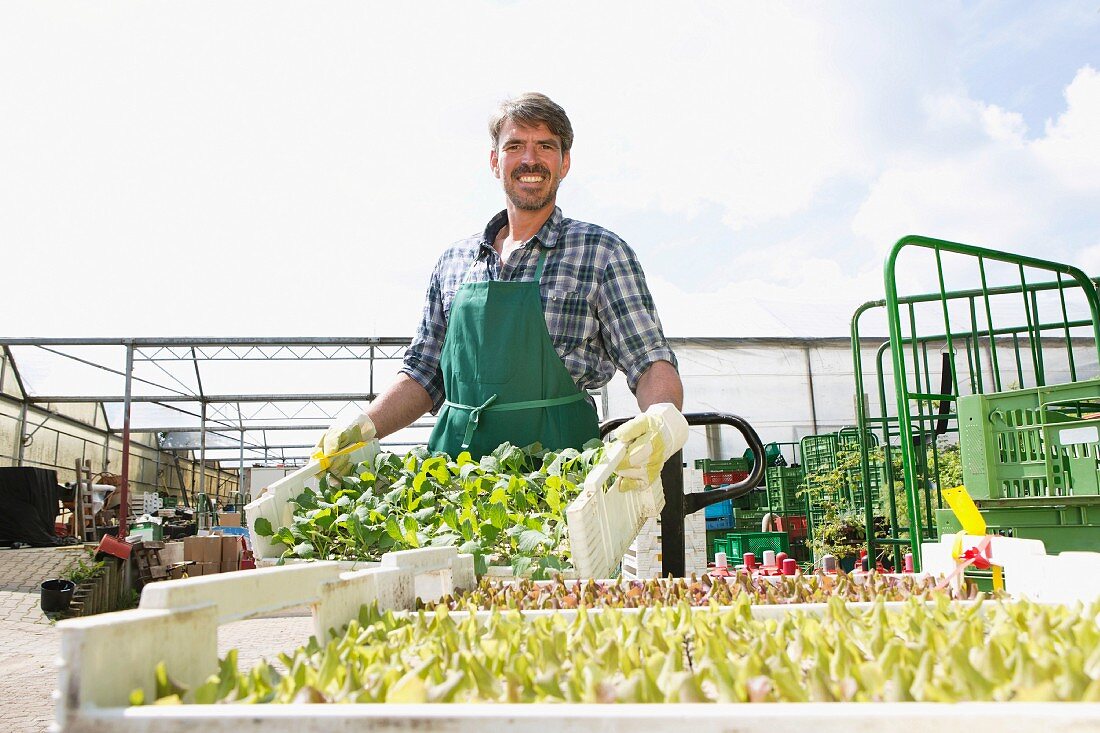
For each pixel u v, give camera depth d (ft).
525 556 5.94
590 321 8.98
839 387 63.57
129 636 1.97
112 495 79.30
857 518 31.27
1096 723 1.42
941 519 8.58
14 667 23.45
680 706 1.56
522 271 9.14
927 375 15.31
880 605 2.98
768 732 1.50
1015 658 1.99
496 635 2.77
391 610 3.51
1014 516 7.97
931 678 1.90
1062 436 7.45
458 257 9.91
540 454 8.20
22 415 75.36
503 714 1.57
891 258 10.98
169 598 2.24
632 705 1.58
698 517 29.94
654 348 8.68
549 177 9.08
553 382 8.63
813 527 36.55
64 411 84.43
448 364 9.07
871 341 64.59
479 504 6.91
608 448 6.33
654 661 2.12
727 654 2.47
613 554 6.03
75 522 69.26
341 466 8.23
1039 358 12.64
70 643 1.81
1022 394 7.89
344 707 1.64
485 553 6.25
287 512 7.39
